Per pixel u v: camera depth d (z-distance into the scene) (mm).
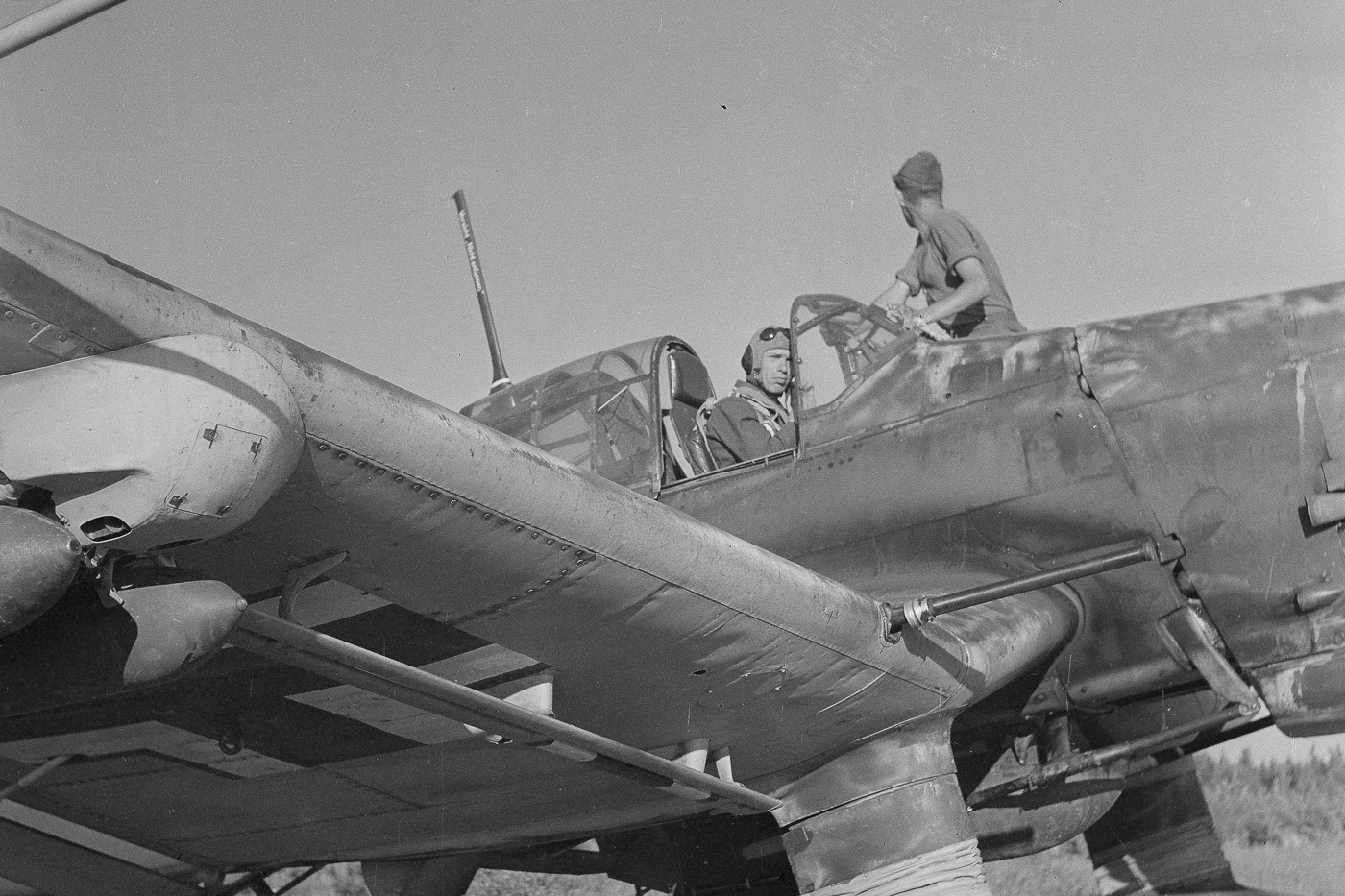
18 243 2691
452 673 3973
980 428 4801
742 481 5188
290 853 5281
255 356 2924
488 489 3348
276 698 4016
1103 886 5953
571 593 3666
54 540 2781
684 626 3865
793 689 4184
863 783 4480
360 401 3102
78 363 2844
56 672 3090
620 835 5766
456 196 7812
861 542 4910
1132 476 4562
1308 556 4352
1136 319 4727
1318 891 7930
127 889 5387
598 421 5551
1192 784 5891
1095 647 4684
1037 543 4660
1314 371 4426
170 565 3156
